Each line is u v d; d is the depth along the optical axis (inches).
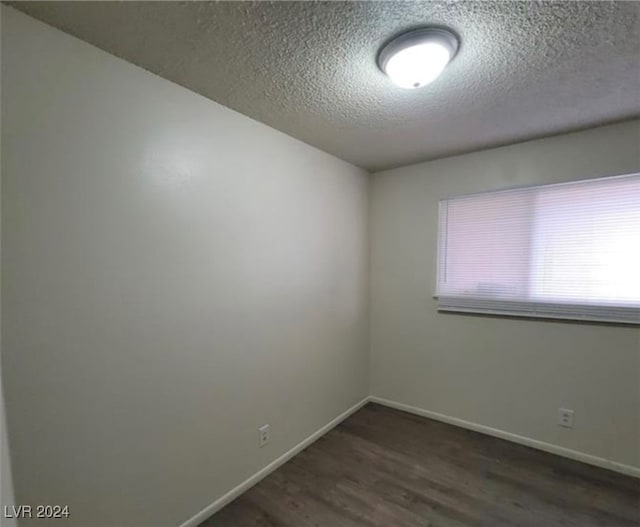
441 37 50.4
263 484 82.9
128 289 58.8
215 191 73.3
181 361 67.4
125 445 58.9
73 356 52.3
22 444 47.2
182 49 55.1
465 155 108.7
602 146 87.0
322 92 68.9
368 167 123.9
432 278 117.1
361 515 72.3
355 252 122.7
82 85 52.7
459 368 112.3
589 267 90.1
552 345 95.9
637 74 62.3
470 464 90.5
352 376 122.4
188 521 68.7
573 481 83.1
